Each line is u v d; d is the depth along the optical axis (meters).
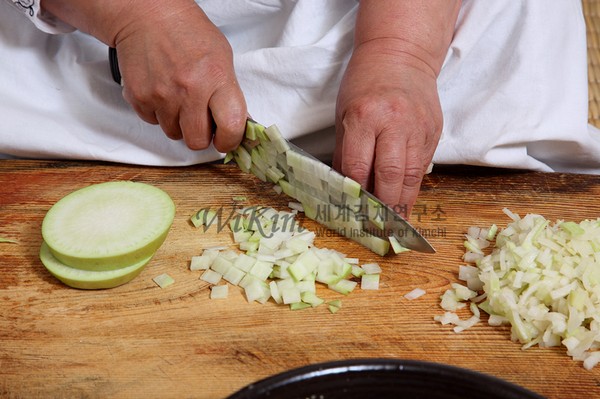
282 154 0.74
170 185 0.81
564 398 0.61
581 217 0.78
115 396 0.61
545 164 0.89
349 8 0.81
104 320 0.66
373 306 0.68
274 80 0.82
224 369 0.63
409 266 0.72
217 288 0.69
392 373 0.55
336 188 0.71
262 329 0.66
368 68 0.73
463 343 0.65
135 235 0.69
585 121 0.83
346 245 0.74
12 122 0.82
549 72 0.82
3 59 0.83
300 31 0.81
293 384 0.54
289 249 0.72
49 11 0.77
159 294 0.69
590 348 0.65
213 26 0.75
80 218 0.71
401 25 0.73
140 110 0.78
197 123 0.75
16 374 0.62
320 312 0.67
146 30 0.73
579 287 0.67
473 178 0.83
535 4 0.81
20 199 0.79
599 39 1.09
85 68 0.84
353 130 0.70
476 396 0.54
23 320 0.66
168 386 0.62
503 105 0.81
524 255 0.69
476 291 0.70
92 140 0.84
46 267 0.69
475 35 0.81
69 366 0.63
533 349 0.65
